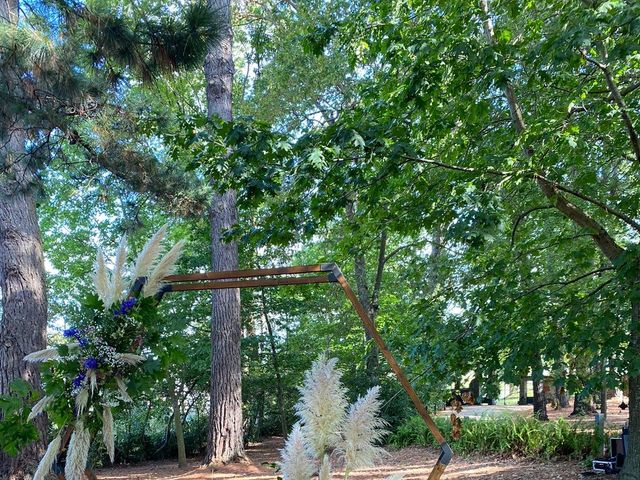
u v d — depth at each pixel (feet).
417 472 35.81
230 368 45.29
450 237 19.52
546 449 37.40
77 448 8.54
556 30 22.54
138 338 9.30
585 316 21.66
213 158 21.77
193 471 43.16
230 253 46.01
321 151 19.86
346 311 57.41
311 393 6.40
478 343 23.43
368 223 25.45
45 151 25.80
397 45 23.04
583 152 24.47
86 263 66.03
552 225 28.89
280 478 6.64
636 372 18.70
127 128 27.45
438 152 26.76
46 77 22.13
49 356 8.90
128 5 28.99
